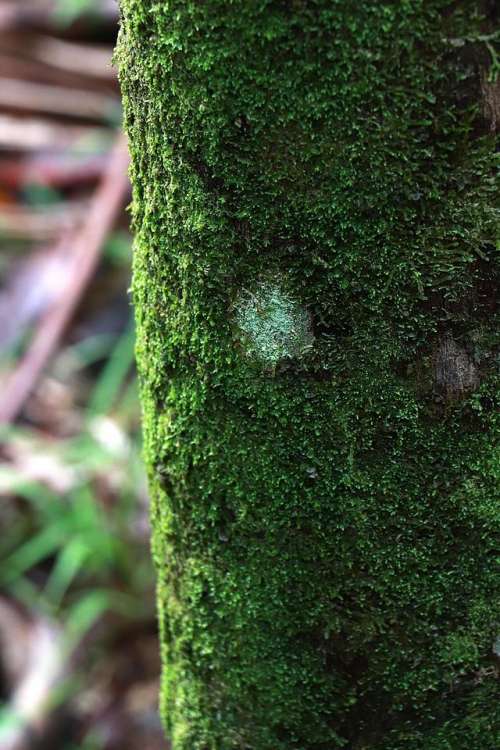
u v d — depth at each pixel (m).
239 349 0.59
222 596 0.64
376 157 0.55
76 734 1.37
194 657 0.66
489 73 0.53
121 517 1.53
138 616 1.49
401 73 0.54
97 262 1.82
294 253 0.57
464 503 0.59
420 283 0.56
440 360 0.58
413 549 0.60
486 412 0.58
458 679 0.62
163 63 0.56
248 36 0.54
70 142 2.27
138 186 0.60
